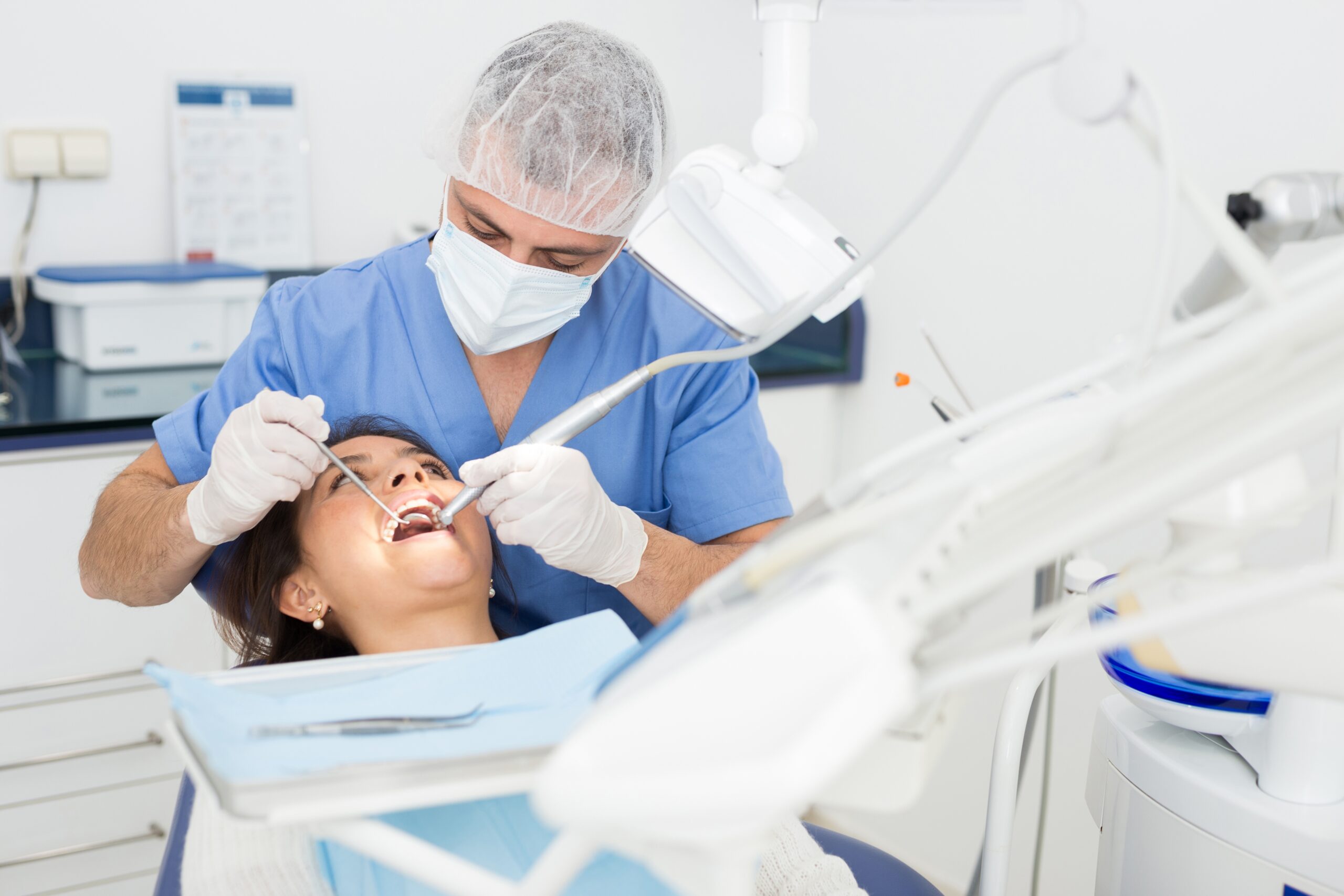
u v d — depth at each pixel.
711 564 1.29
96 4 2.34
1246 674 0.71
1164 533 1.74
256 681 0.87
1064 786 1.99
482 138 1.14
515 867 0.93
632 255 0.90
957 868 2.33
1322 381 0.45
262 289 2.36
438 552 1.21
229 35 2.46
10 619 1.90
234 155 2.49
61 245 2.42
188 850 0.98
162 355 2.29
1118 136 1.88
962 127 2.22
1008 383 2.18
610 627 0.96
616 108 1.15
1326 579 0.44
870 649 0.44
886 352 2.51
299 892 0.93
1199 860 0.93
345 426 1.36
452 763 0.62
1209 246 1.72
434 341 1.38
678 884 0.51
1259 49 1.65
